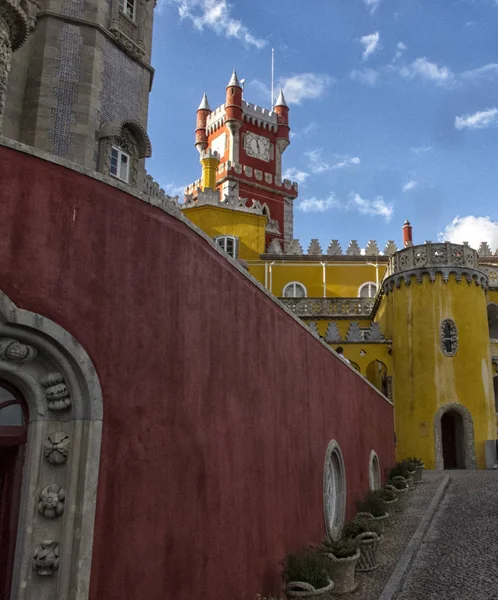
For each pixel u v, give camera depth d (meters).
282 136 67.31
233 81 65.44
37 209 5.87
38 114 15.19
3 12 12.20
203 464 7.43
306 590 8.75
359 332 32.28
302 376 12.20
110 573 5.75
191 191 64.31
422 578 11.27
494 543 13.30
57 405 5.73
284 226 63.41
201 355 7.73
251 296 9.70
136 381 6.48
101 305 6.25
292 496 10.76
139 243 6.85
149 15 18.47
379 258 41.59
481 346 30.14
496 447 28.33
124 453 6.16
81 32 16.02
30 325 5.56
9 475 5.69
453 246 30.97
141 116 17.61
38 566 5.39
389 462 23.80
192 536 6.98
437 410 29.02
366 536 12.02
